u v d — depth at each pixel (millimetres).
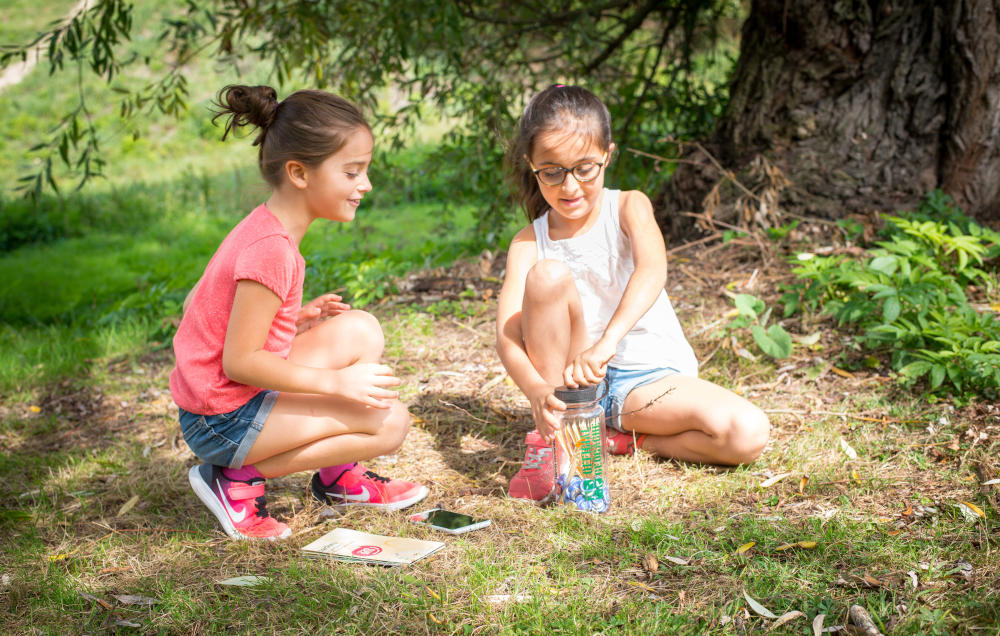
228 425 2254
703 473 2584
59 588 2102
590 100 2328
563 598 1945
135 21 19297
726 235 4316
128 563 2254
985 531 2092
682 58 6344
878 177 4418
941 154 4332
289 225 2203
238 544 2285
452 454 2885
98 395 3912
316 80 5457
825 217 4395
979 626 1741
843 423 2852
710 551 2104
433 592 1987
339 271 5168
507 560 2125
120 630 1930
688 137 5949
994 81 4105
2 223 10758
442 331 4074
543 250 2699
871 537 2131
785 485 2473
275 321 2205
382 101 12367
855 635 1750
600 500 2383
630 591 1970
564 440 2363
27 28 20281
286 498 2617
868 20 4367
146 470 2945
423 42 5312
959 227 4031
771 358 3365
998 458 2479
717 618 1841
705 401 2543
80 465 3031
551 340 2391
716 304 3865
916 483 2412
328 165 2123
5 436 3490
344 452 2330
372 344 2408
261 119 2164
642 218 2545
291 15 5203
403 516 2434
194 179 12922
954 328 3090
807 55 4508
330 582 2045
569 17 6062
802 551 2080
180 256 9031
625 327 2348
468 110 5914
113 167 14680
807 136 4531
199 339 2207
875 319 3381
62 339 5105
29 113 17109
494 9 6402
